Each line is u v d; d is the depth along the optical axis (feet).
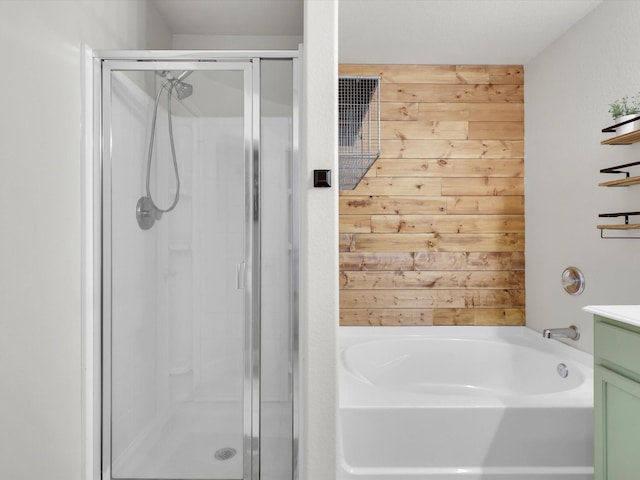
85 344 5.73
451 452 5.66
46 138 4.98
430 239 9.76
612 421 4.77
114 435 5.89
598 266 7.44
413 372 9.25
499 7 7.66
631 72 6.66
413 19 8.08
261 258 5.85
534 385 8.41
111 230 5.88
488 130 9.77
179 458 5.88
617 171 6.72
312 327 5.11
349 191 9.71
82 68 5.69
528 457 5.66
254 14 8.50
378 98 8.52
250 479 5.81
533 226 9.43
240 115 5.83
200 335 5.88
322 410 5.10
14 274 4.47
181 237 5.88
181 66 5.83
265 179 5.84
